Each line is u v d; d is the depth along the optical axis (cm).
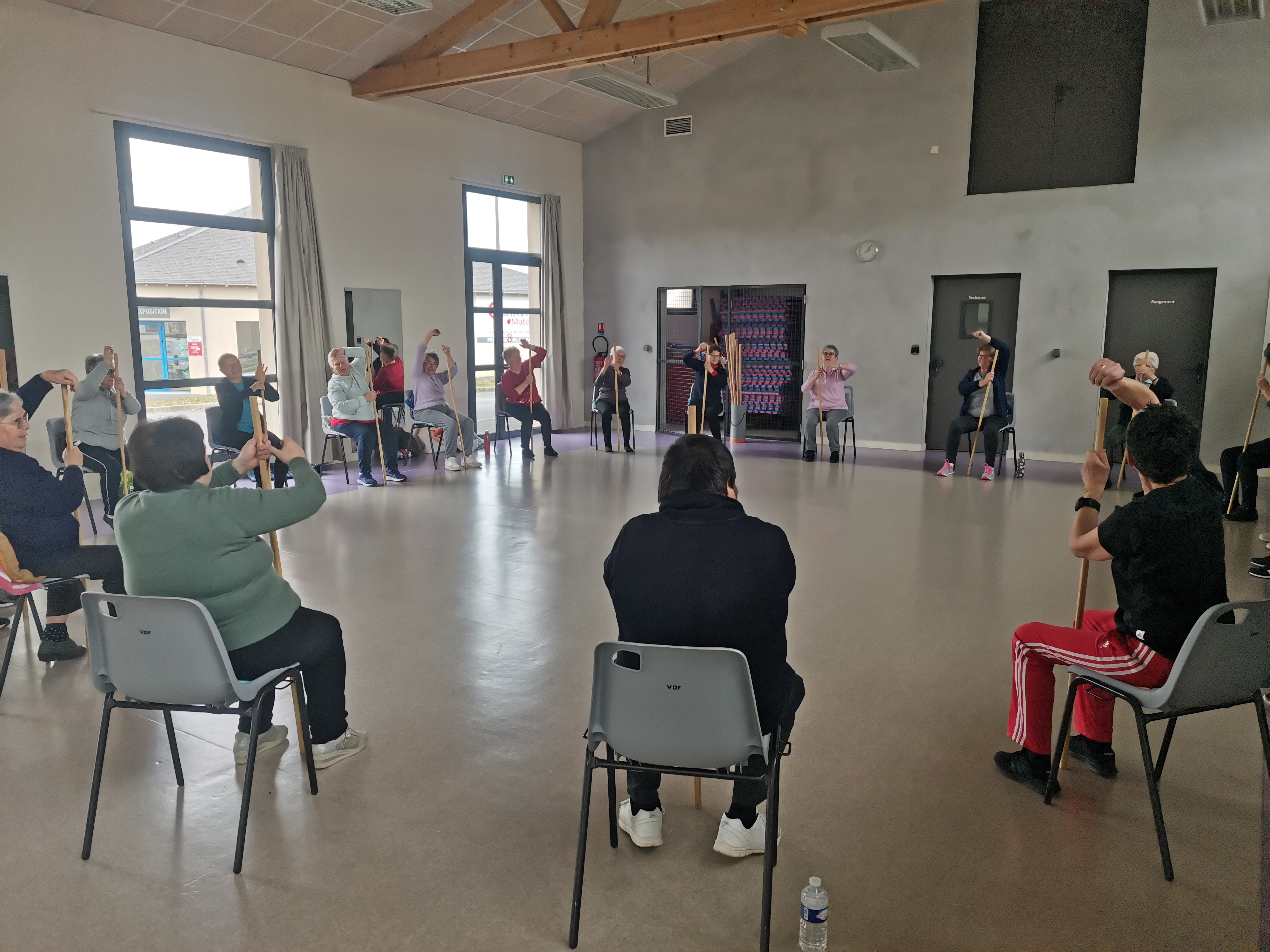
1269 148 711
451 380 782
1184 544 205
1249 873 201
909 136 858
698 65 934
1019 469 743
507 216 972
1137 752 260
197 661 204
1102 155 787
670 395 1054
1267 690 288
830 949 178
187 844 216
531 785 244
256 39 685
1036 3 799
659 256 1020
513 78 805
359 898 195
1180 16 728
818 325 935
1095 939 180
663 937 182
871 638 355
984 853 210
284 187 730
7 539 301
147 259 659
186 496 219
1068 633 229
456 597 412
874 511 598
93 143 613
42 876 203
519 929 185
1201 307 767
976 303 862
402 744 268
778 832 219
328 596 413
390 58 771
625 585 191
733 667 171
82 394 549
